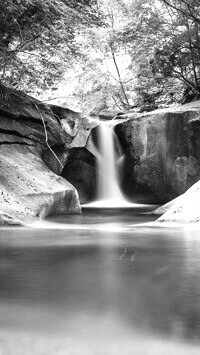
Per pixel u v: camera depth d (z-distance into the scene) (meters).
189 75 19.19
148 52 17.88
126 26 17.78
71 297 2.66
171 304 2.49
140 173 15.41
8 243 5.23
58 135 12.79
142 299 2.60
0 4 9.35
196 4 15.30
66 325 2.12
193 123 14.47
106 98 23.02
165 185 15.10
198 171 14.56
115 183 15.72
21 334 1.98
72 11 10.23
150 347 1.82
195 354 1.75
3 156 10.16
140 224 8.00
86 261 3.91
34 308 2.42
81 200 15.01
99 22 11.54
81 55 12.42
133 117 15.70
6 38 10.91
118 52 22.47
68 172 14.42
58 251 4.51
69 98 23.38
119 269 3.53
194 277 3.22
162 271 3.45
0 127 10.83
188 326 2.09
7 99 11.41
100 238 5.69
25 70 12.38
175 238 5.62
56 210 10.50
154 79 18.94
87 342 1.87
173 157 14.84
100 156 14.70
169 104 19.39
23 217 8.31
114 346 1.82
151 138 15.10
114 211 12.37
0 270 3.52
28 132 11.75
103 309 2.39
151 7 18.09
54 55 12.12
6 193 8.75
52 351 1.76
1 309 2.40
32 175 10.40
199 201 7.88
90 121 14.27
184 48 17.56
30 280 3.14
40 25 10.60
